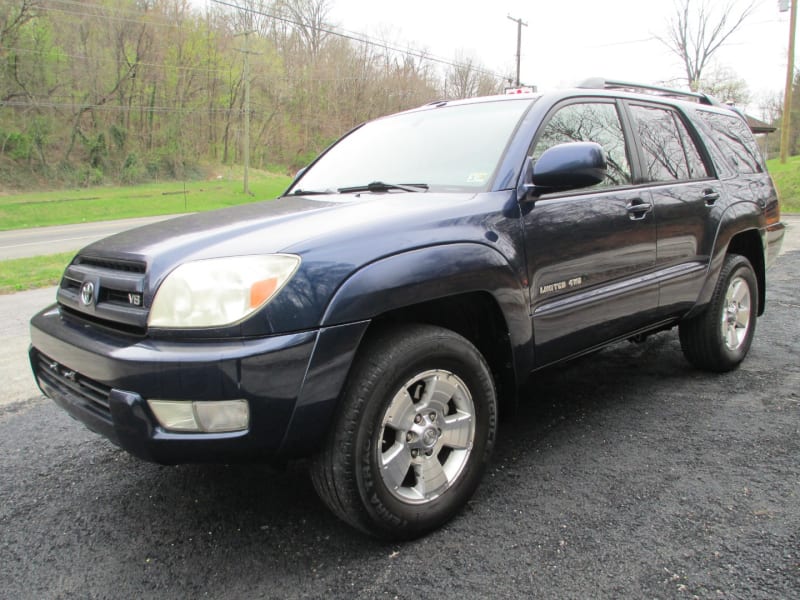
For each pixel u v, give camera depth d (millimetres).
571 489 2666
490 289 2451
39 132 46594
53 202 36688
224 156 59375
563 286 2818
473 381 2455
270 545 2350
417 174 3002
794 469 2766
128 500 2748
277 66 61500
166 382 1949
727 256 4074
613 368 4383
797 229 13086
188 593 2084
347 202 2697
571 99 3180
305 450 2090
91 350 2127
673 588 1994
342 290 2061
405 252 2229
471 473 2482
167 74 54875
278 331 1975
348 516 2186
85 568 2250
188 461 2035
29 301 7836
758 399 3648
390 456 2238
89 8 50000
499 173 2707
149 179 52031
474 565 2158
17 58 46094
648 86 4129
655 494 2596
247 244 2156
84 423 2285
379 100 63844
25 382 4484
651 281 3307
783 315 5746
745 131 4727
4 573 2230
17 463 3152
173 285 2033
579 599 1959
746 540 2238
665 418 3420
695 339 3990
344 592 2045
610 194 3102
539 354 2754
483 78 55219
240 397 1938
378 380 2139
